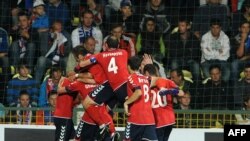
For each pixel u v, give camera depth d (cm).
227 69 4547
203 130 4159
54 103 4344
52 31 4641
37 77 4516
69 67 4288
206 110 4197
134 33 4678
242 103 4462
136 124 3716
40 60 4559
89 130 3859
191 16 4697
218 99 4466
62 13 4709
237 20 4675
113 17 4709
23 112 4272
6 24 4666
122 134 4181
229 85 4494
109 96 3788
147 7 4719
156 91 3853
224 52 4594
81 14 4659
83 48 3884
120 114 4216
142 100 3731
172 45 4628
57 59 4600
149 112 3744
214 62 4575
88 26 4634
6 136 4178
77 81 3828
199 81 4506
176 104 4412
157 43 4653
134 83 3697
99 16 4709
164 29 4681
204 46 4603
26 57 4588
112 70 3753
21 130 4178
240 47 4612
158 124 3844
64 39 4634
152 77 3841
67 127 3903
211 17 4656
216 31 4603
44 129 4181
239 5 4709
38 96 4453
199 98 4475
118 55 3775
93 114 3778
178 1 4716
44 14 4688
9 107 4250
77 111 4203
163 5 4725
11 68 4566
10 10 4697
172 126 3919
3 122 4266
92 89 3812
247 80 4481
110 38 3788
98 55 3784
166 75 4569
